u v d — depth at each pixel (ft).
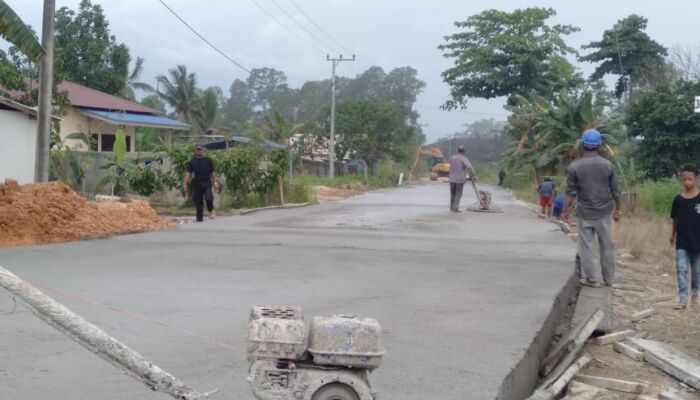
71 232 44.98
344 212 74.23
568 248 45.52
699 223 33.09
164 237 46.80
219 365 19.80
